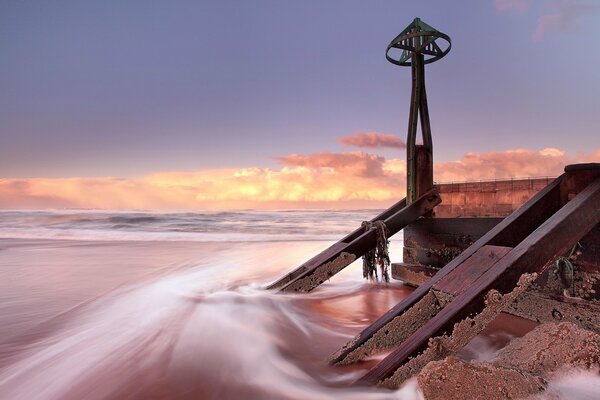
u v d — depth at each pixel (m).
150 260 10.99
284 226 27.38
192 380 3.23
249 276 8.52
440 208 6.98
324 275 5.86
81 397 2.98
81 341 4.18
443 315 2.72
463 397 2.23
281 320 5.00
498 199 5.98
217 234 20.98
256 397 2.91
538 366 2.71
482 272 3.00
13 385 3.19
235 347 3.99
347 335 4.55
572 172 3.72
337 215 44.31
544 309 3.95
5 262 10.49
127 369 3.45
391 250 13.28
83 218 30.44
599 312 3.45
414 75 6.79
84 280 7.92
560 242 3.00
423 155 6.72
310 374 3.32
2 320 4.99
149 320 4.92
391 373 2.57
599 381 2.66
